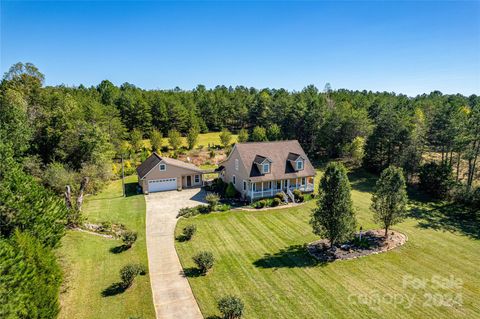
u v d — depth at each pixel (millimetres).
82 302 16625
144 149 60656
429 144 46031
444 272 19766
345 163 54250
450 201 34594
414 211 31609
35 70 50844
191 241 24672
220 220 29172
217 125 91688
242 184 36500
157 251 22906
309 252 22438
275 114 74062
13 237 14266
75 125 39469
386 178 23547
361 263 20875
